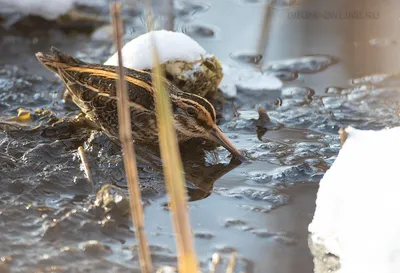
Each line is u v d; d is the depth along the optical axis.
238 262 8.60
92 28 16.31
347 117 12.76
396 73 14.41
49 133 11.79
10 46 15.58
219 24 16.45
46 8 16.11
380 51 15.30
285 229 9.33
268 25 16.31
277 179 10.67
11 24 16.06
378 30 16.11
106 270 8.44
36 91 13.62
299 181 10.62
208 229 9.37
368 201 8.40
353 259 7.94
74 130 11.94
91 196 10.09
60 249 8.83
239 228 9.38
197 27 16.23
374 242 7.87
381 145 9.14
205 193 10.33
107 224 9.32
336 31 16.09
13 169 10.53
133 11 16.73
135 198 6.61
